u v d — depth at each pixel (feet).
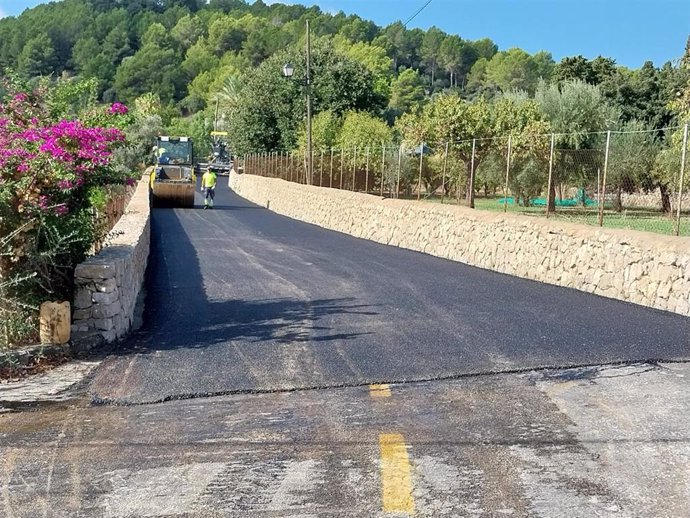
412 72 375.86
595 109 111.55
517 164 92.53
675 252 36.06
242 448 18.15
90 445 18.74
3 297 28.04
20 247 29.66
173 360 26.86
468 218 59.57
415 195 101.86
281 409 21.22
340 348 28.14
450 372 24.45
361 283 45.65
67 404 22.33
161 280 47.52
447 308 36.35
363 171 111.65
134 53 495.82
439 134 105.09
